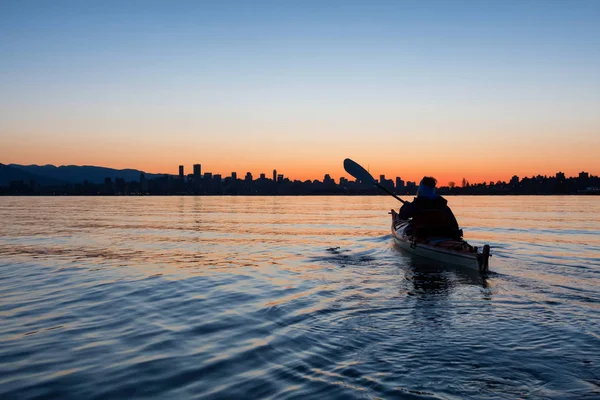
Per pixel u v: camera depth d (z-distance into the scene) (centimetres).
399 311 644
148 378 417
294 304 696
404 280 897
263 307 684
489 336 521
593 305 674
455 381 392
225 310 673
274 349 487
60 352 493
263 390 382
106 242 1756
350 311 646
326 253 1375
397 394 367
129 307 702
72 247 1583
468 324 573
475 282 868
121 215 4147
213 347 501
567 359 444
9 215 4144
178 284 891
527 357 450
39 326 598
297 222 3023
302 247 1554
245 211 5100
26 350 501
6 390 394
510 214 3834
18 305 719
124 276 991
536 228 2267
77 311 679
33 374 431
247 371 427
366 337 522
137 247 1580
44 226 2673
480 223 2667
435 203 1221
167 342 523
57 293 811
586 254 1278
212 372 427
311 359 454
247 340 522
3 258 1296
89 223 2962
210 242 1748
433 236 1223
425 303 693
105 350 498
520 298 725
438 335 527
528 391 371
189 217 3766
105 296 784
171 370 436
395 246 1527
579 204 7094
